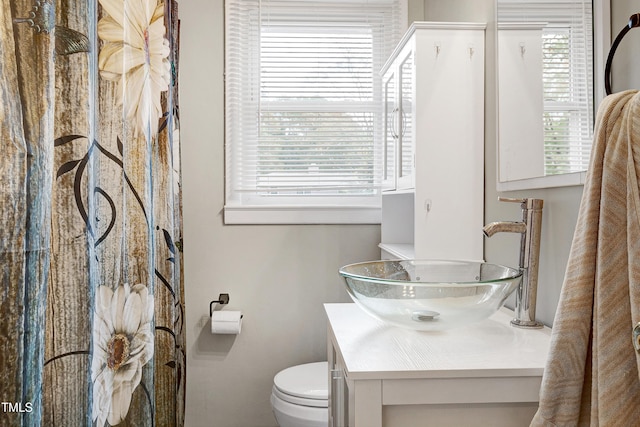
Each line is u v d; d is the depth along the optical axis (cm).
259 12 235
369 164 240
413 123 164
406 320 105
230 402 232
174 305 161
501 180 146
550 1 116
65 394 78
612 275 74
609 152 77
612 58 88
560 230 115
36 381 63
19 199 61
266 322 233
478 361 92
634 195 71
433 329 107
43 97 65
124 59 99
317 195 241
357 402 87
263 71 238
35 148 63
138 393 107
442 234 162
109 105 95
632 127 73
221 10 233
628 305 73
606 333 73
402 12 238
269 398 233
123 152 98
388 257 214
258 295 233
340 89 241
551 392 79
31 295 62
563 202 113
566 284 81
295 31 239
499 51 148
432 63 162
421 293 99
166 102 156
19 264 61
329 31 240
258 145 237
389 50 240
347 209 234
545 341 105
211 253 232
